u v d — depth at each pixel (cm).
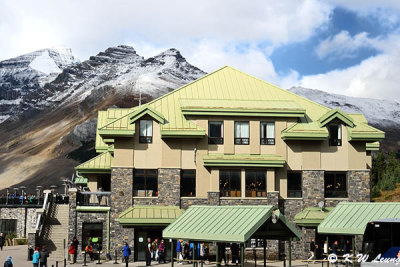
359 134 5266
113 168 5144
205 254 4959
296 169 5303
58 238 5253
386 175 9769
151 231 5050
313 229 5069
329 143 5353
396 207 4147
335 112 5284
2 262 4828
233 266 4206
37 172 19125
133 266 4553
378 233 3297
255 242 5109
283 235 3681
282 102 5572
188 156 5219
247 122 5338
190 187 5200
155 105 5453
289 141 5322
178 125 5188
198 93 5672
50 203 5741
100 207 5078
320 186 5272
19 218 8069
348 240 5016
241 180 5172
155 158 5197
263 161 5138
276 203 5150
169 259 5006
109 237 5050
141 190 5156
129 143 5178
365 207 4256
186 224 3747
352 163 5338
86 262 4816
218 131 5297
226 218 3616
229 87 5797
